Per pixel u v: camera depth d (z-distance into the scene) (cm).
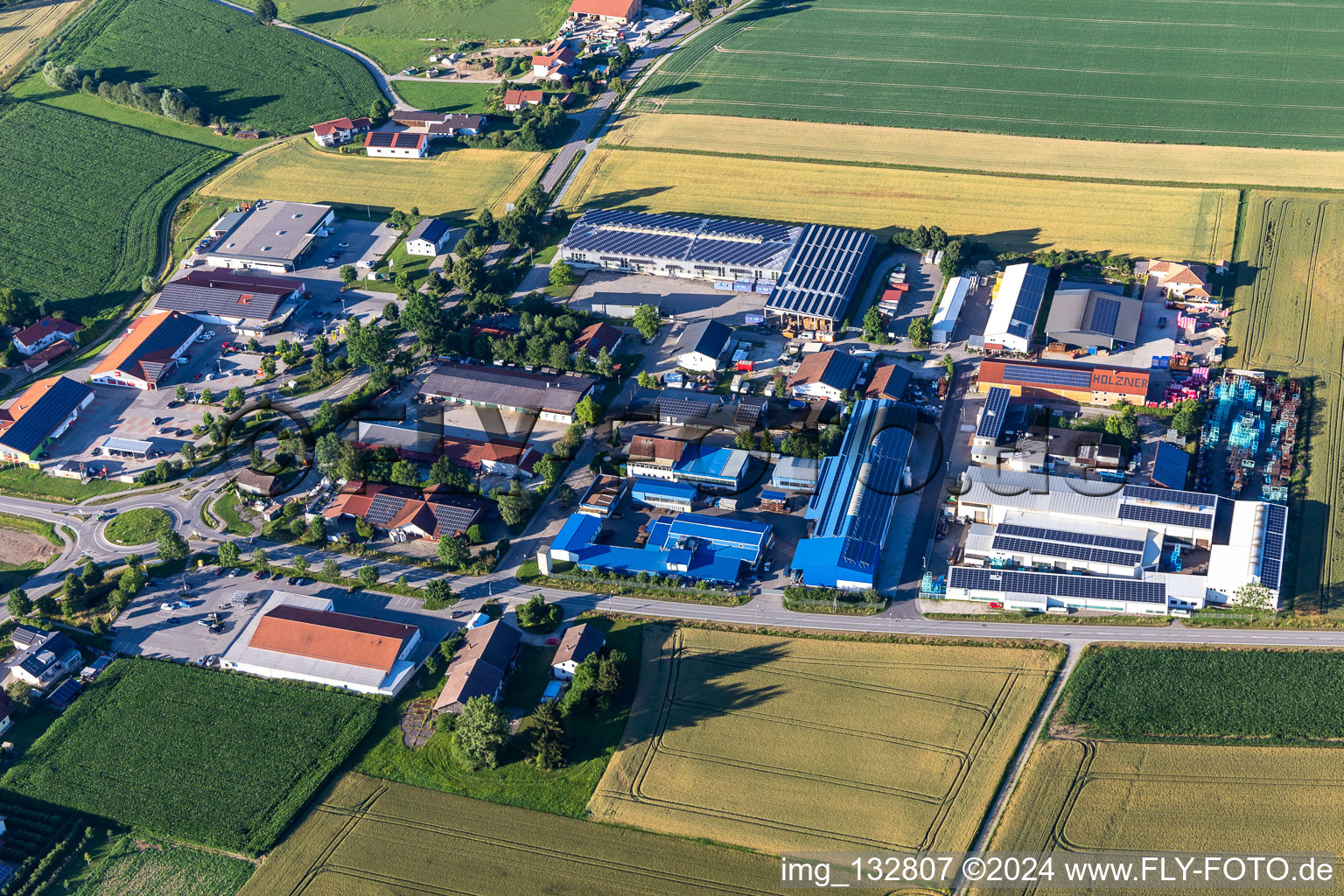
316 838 14675
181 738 16100
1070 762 14862
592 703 16050
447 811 14888
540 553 18450
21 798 15412
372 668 16712
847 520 18588
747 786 14912
